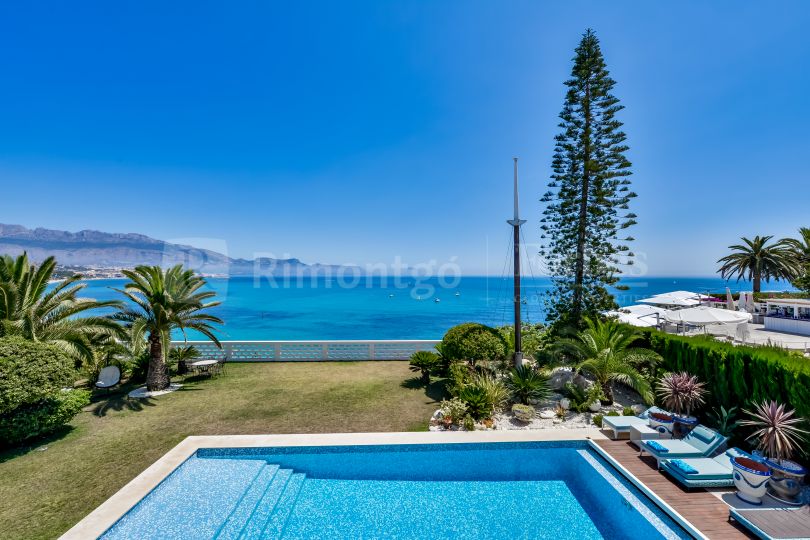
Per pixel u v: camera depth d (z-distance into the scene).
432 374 11.33
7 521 4.73
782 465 5.25
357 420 8.10
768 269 30.88
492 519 5.29
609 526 5.14
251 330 33.78
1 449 6.68
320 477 6.37
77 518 4.80
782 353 6.75
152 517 4.85
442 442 6.95
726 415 6.81
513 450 7.00
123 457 6.42
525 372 9.48
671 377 8.01
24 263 9.07
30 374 6.59
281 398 9.57
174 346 12.52
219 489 5.54
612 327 10.70
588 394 8.98
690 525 4.55
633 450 6.61
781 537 4.13
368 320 39.59
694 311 13.98
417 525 5.14
